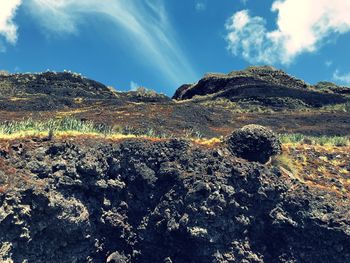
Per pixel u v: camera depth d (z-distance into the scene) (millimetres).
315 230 32875
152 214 33125
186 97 104875
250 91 84438
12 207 27500
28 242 28125
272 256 33219
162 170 34219
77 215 30734
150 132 42781
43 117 50594
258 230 33438
